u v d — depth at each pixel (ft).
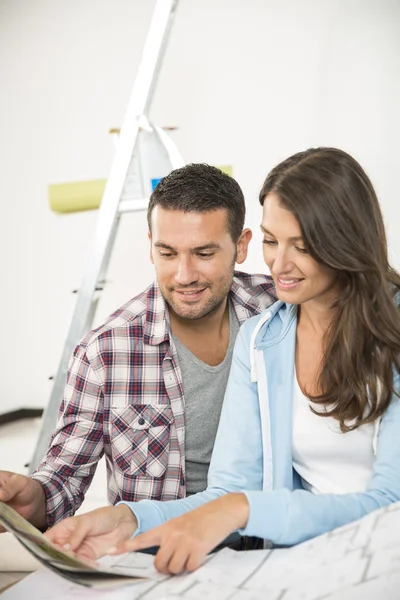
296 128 11.53
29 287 13.15
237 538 3.49
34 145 12.91
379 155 11.21
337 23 11.20
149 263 12.29
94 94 12.52
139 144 7.27
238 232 4.11
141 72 7.25
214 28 11.71
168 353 4.16
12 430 12.46
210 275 3.96
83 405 4.11
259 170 11.74
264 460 3.38
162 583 2.49
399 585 2.18
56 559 2.49
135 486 4.11
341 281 3.23
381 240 3.19
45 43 12.70
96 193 12.35
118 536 2.88
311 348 3.42
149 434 4.13
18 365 13.34
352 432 3.24
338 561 2.39
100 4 12.36
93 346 4.13
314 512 2.78
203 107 11.88
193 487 4.32
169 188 3.90
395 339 3.14
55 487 3.77
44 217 12.94
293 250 3.07
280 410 3.38
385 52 11.05
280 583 2.36
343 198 3.02
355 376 3.16
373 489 2.97
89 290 7.41
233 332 4.43
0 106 13.03
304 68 11.41
